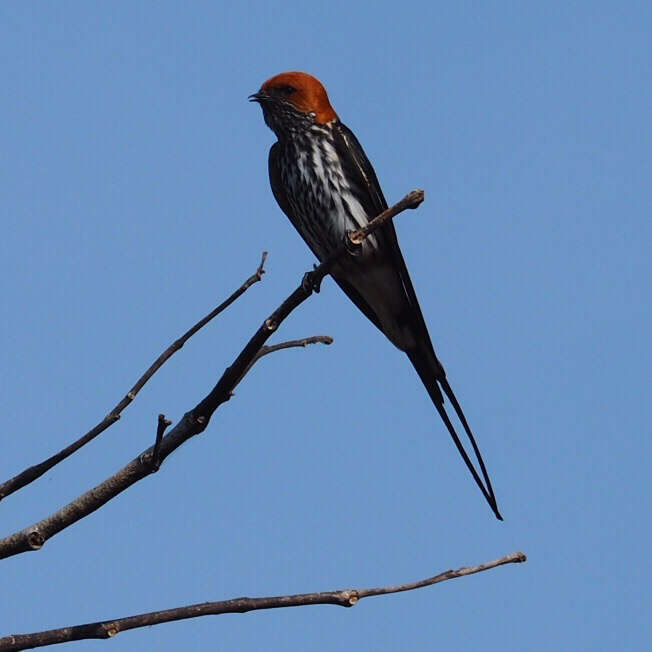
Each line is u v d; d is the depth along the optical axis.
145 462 6.09
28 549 6.00
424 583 5.77
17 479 5.97
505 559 5.86
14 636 5.46
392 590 5.74
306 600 5.68
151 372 6.11
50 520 6.03
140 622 5.57
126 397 6.06
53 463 5.99
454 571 5.78
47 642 5.48
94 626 5.53
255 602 5.67
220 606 5.65
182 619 5.62
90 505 6.08
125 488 6.09
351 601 5.68
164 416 5.98
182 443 6.43
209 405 6.42
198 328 6.22
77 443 6.01
